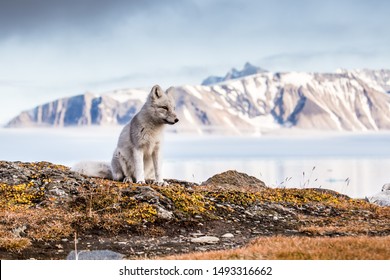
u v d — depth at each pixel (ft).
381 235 65.41
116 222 64.13
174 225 66.33
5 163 80.07
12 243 55.47
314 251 50.01
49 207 67.00
